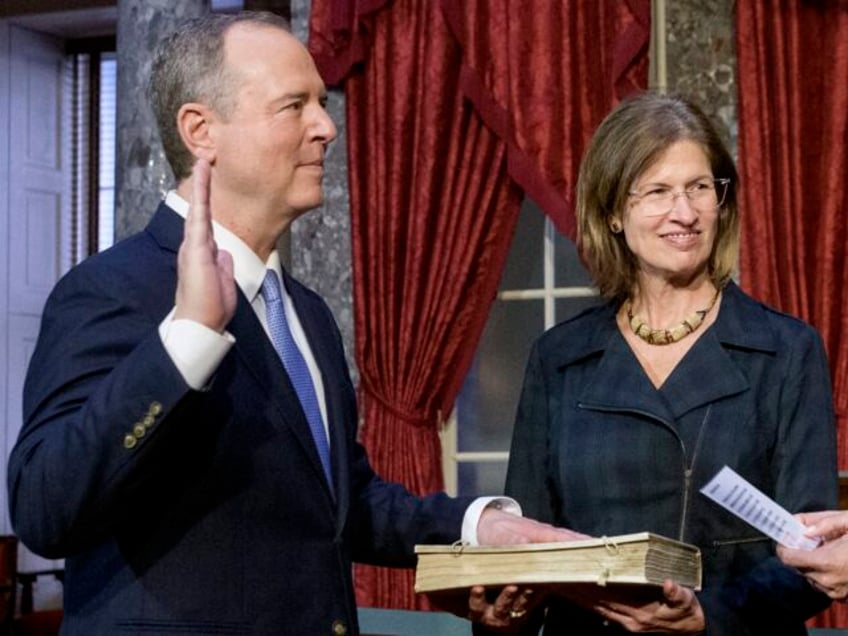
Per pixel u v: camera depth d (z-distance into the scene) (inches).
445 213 299.0
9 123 478.0
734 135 290.7
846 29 278.5
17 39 483.2
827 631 231.1
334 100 310.2
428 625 255.1
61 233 495.8
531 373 137.5
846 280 276.5
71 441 94.1
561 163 290.7
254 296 110.2
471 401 318.3
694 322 131.0
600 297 139.7
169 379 93.0
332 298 312.3
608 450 127.5
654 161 129.0
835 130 277.9
